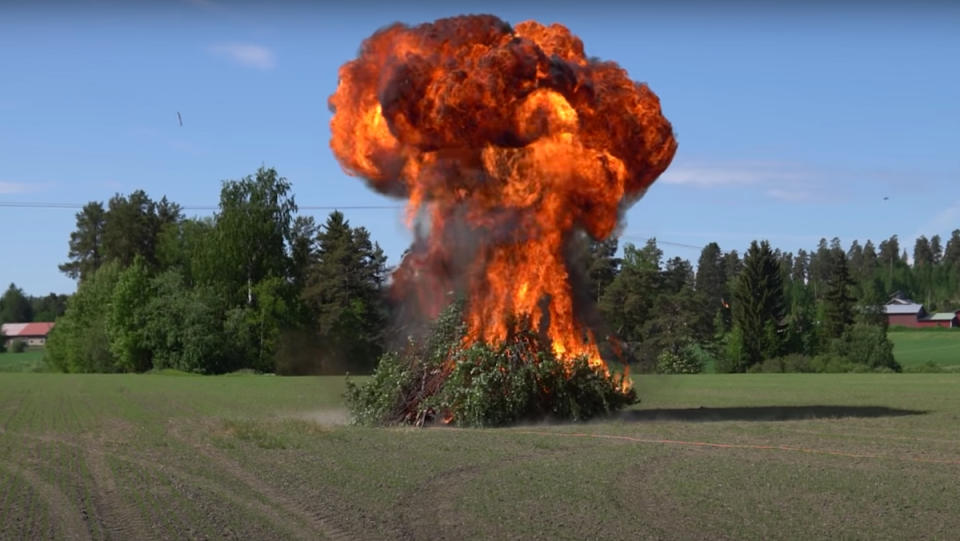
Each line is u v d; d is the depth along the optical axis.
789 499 14.62
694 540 12.00
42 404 38.81
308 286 106.00
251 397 43.91
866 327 98.31
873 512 13.66
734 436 23.08
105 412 33.84
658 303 103.94
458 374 26.14
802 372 89.06
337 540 12.15
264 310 101.44
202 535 12.43
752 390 45.72
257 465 18.52
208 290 103.44
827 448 20.73
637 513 13.62
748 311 106.50
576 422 26.70
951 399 36.91
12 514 13.83
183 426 27.53
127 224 143.62
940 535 12.27
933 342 143.62
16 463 19.22
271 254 108.31
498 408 25.88
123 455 20.39
